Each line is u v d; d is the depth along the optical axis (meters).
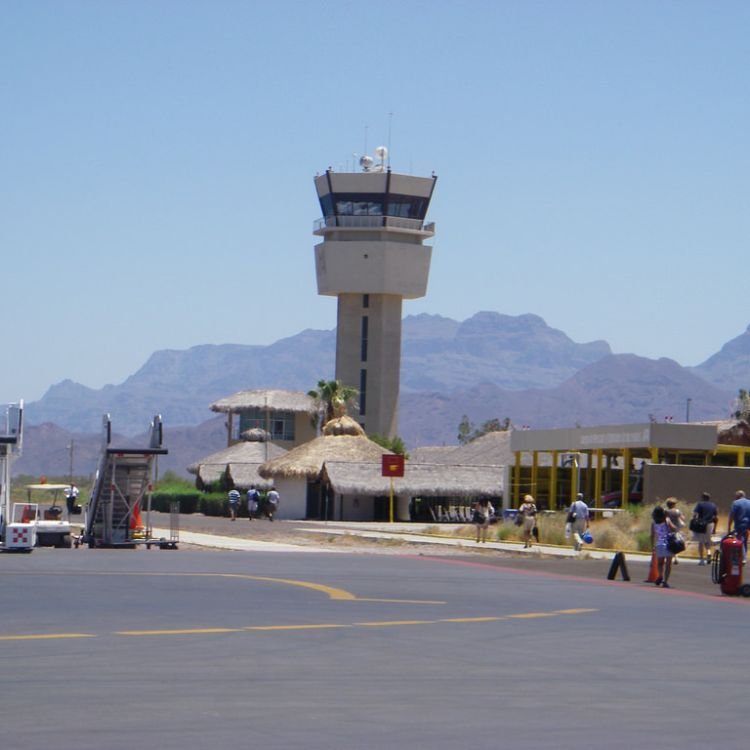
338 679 24.14
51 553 65.38
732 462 115.19
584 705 22.02
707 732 19.91
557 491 132.38
